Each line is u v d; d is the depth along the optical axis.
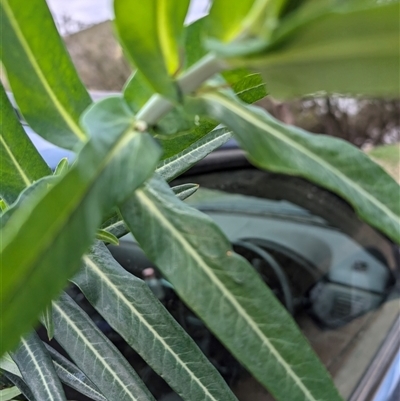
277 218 0.93
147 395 0.23
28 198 0.15
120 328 0.22
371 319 0.84
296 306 0.82
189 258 0.16
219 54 0.12
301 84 0.12
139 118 0.15
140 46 0.13
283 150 0.14
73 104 0.17
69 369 0.29
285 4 0.12
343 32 0.11
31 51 0.16
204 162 0.90
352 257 0.95
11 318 0.11
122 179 0.14
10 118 0.19
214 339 0.65
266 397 0.61
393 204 0.15
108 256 0.24
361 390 0.67
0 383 0.29
